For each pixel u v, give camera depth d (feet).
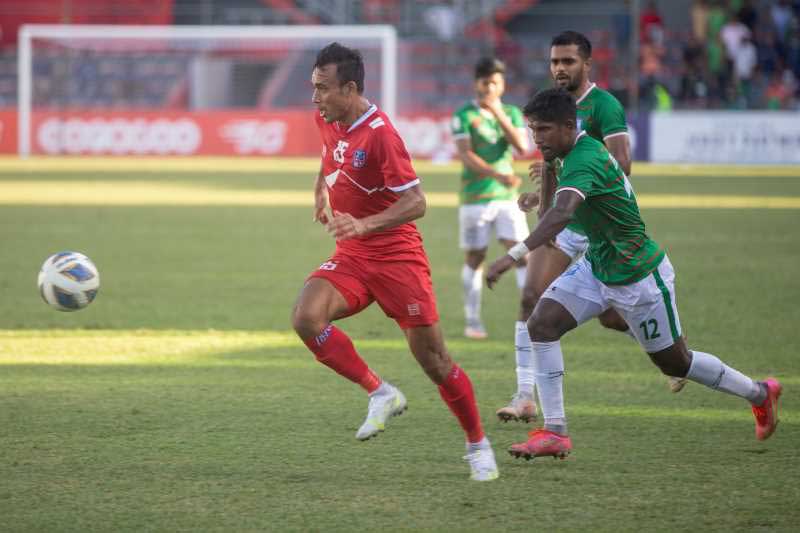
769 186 281.54
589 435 69.62
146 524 52.44
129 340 102.01
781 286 133.69
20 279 138.10
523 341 73.92
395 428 71.20
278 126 398.01
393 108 395.75
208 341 101.81
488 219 106.22
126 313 116.06
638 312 62.08
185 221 205.87
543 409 61.87
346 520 53.11
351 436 69.00
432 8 441.27
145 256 160.35
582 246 75.82
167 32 407.03
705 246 171.12
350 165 61.52
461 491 57.77
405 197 60.13
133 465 62.23
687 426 71.87
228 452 65.00
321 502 55.83
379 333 107.65
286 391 81.92
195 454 64.54
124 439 67.82
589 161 58.80
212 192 265.13
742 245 172.35
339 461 63.31
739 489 58.13
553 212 58.03
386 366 91.81
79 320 112.06
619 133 75.41
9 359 93.25
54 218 207.82
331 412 75.46
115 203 237.45
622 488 58.34
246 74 423.23
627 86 392.68
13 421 72.13
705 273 144.25
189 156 401.08
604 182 59.36
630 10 416.46
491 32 426.51
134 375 87.35
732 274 143.43
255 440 67.82
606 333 107.96
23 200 241.55
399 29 447.01
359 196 62.44
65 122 402.52
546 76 420.36
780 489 58.08
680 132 364.79
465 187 107.45
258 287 133.69
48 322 110.73
